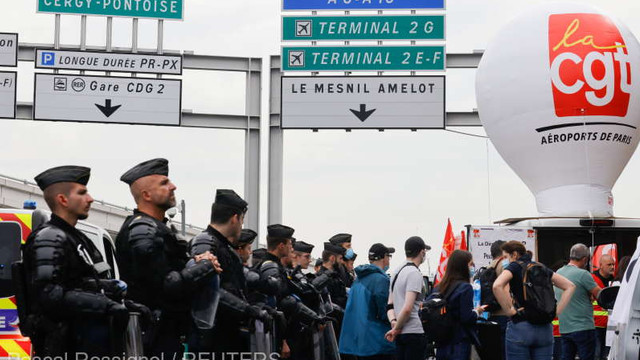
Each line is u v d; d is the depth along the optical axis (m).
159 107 19.12
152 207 6.43
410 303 10.37
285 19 18.98
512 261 9.75
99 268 5.95
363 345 10.66
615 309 7.25
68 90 19.00
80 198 5.88
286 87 19.11
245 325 7.04
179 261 6.32
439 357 9.70
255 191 20.48
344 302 13.20
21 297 5.76
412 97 19.05
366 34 18.94
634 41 18.84
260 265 9.90
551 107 18.58
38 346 5.72
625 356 6.99
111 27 19.19
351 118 19.05
